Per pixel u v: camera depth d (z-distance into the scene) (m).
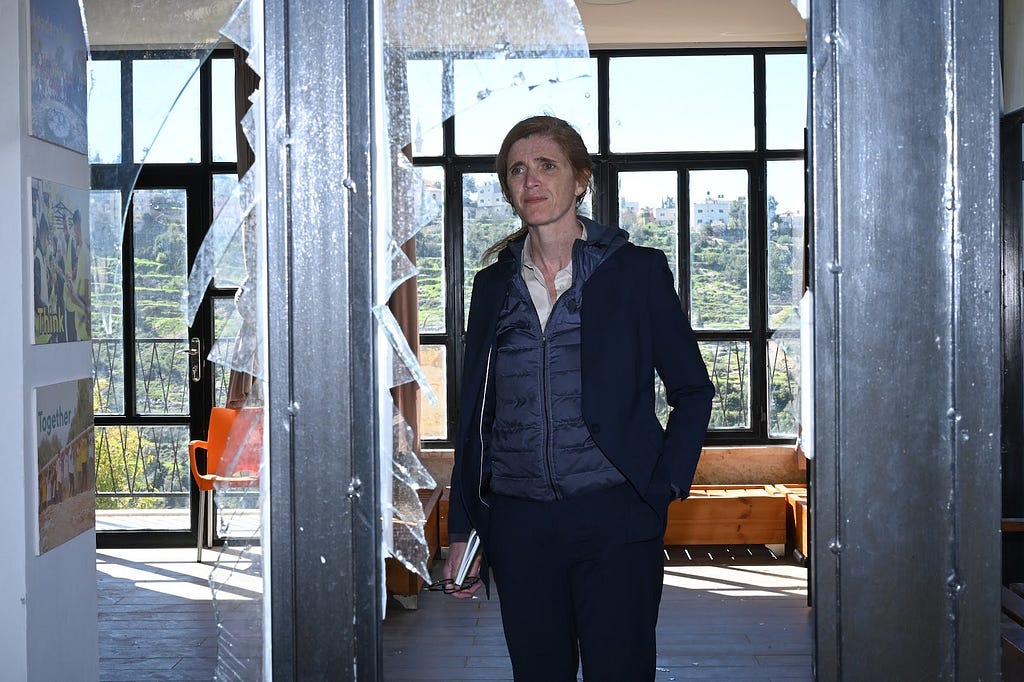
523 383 1.83
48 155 2.41
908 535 1.61
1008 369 4.14
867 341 1.60
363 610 1.63
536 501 1.82
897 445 1.61
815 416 1.61
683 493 1.81
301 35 1.61
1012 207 4.11
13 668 2.30
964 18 1.58
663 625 4.41
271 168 1.62
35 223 2.32
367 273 1.62
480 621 4.52
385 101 1.67
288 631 1.63
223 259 1.67
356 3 1.61
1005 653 2.51
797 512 5.62
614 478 1.80
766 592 4.97
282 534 1.63
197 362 5.95
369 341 1.62
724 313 6.56
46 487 2.38
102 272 2.63
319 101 1.61
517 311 1.88
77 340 2.58
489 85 1.68
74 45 2.53
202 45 1.81
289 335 1.62
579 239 1.88
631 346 1.82
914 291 1.60
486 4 1.67
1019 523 3.74
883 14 1.59
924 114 1.59
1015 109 3.87
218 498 1.71
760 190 6.50
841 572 1.61
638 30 6.11
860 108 1.59
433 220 1.69
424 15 1.67
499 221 6.52
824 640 1.61
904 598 1.61
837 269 1.60
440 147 6.50
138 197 6.00
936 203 1.60
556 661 1.85
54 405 2.42
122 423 5.98
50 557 2.42
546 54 1.67
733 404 6.54
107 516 6.00
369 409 1.62
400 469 1.72
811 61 1.60
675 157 6.51
